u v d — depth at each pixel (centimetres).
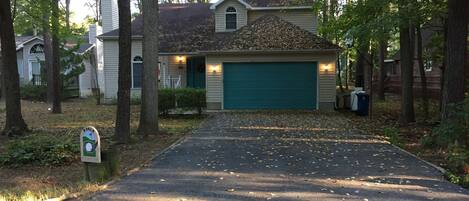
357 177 725
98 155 713
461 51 1011
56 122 1716
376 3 1394
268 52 2033
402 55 1539
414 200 593
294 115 1806
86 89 3619
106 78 2683
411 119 1527
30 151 946
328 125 1467
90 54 3581
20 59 3522
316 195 618
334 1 1998
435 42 1830
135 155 976
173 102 1825
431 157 905
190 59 2545
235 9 2534
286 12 2541
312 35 2100
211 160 882
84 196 619
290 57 2047
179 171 781
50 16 1938
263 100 2080
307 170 783
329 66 2031
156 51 1306
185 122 1623
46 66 3002
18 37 3897
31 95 3098
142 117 1299
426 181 696
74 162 941
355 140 1134
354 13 1583
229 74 2086
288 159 886
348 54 2978
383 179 710
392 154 931
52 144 972
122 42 1142
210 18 2723
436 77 2561
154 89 1301
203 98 1834
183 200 596
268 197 609
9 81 1332
